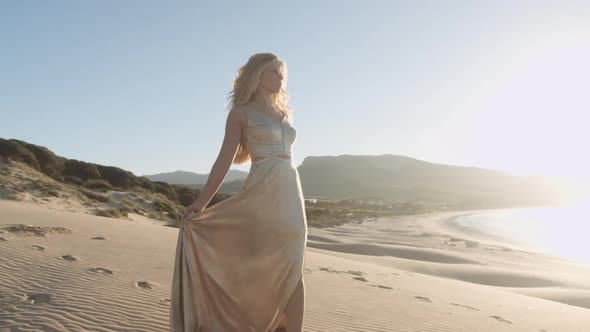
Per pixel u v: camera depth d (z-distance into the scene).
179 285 4.00
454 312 9.36
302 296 4.00
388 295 10.16
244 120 4.08
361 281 12.14
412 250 45.19
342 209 154.88
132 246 12.17
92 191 40.44
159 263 9.67
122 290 6.81
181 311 3.99
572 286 28.27
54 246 10.41
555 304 14.93
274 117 4.16
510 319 9.84
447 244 58.84
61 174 47.94
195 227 4.04
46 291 6.45
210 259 4.02
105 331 5.04
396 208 196.88
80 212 32.38
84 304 5.92
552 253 53.81
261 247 3.98
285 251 3.98
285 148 4.15
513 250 52.34
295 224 4.00
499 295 15.21
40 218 17.17
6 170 38.34
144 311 5.84
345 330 6.33
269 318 4.01
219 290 4.00
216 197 55.69
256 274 3.99
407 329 7.02
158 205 43.03
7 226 12.79
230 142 4.08
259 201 4.00
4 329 4.89
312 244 48.28
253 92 4.16
